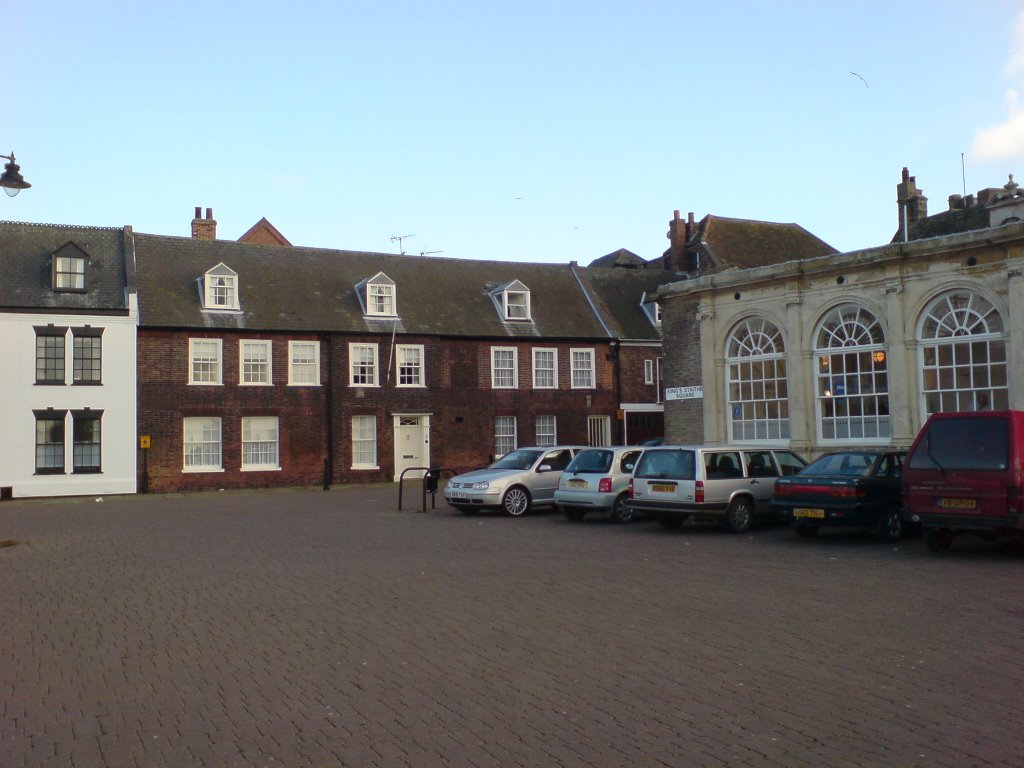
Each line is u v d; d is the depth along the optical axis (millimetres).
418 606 10805
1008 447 13578
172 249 38125
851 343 22234
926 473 14250
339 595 11617
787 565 13508
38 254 34812
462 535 18234
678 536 17531
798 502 16406
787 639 8836
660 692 7191
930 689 7129
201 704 7133
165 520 23156
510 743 6113
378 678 7758
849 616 9820
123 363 34406
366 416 38812
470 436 40625
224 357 36250
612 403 43531
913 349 20969
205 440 35875
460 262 44594
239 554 15867
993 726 6254
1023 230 18938
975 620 9516
